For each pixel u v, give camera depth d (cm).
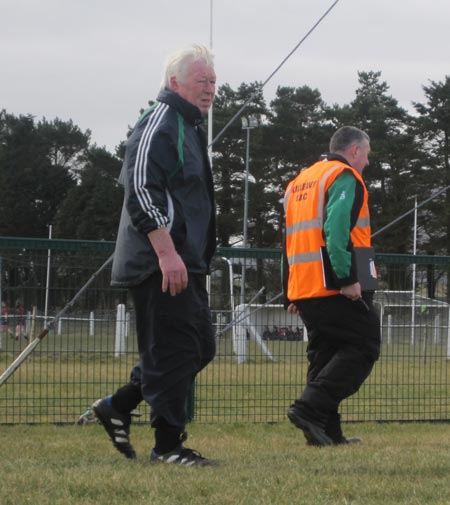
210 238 963
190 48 952
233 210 10381
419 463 965
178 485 816
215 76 955
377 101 10919
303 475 876
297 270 1192
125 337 1430
